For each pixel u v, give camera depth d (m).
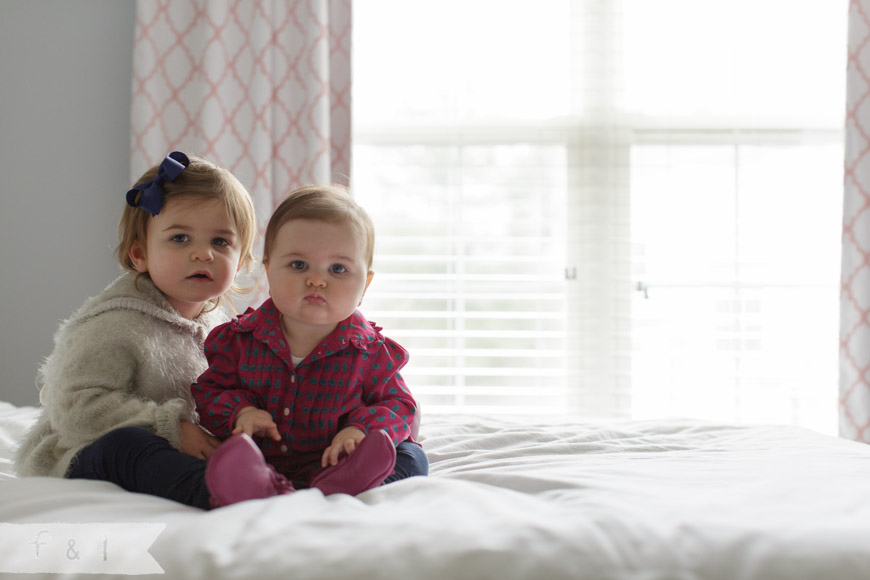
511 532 0.77
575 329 2.97
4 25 2.88
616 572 0.73
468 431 1.71
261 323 1.24
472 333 2.97
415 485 1.00
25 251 2.88
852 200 2.75
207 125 2.75
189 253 1.31
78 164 2.89
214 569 0.72
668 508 0.88
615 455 1.40
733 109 2.98
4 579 0.74
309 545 0.76
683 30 2.99
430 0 2.99
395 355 1.28
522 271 3.01
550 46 2.99
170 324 1.33
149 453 1.07
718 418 2.97
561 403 2.99
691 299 2.97
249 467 0.95
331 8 2.85
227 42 2.79
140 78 2.75
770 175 2.98
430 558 0.74
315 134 2.75
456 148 3.00
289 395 1.21
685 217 2.97
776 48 2.99
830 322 2.97
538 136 2.98
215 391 1.22
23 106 2.88
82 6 2.89
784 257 2.96
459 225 2.99
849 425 2.74
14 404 2.86
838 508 0.91
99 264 2.88
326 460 1.08
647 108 2.99
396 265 2.99
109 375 1.22
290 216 1.22
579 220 2.97
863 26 2.75
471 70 3.00
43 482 1.01
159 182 1.33
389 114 3.00
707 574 0.74
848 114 2.75
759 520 0.85
